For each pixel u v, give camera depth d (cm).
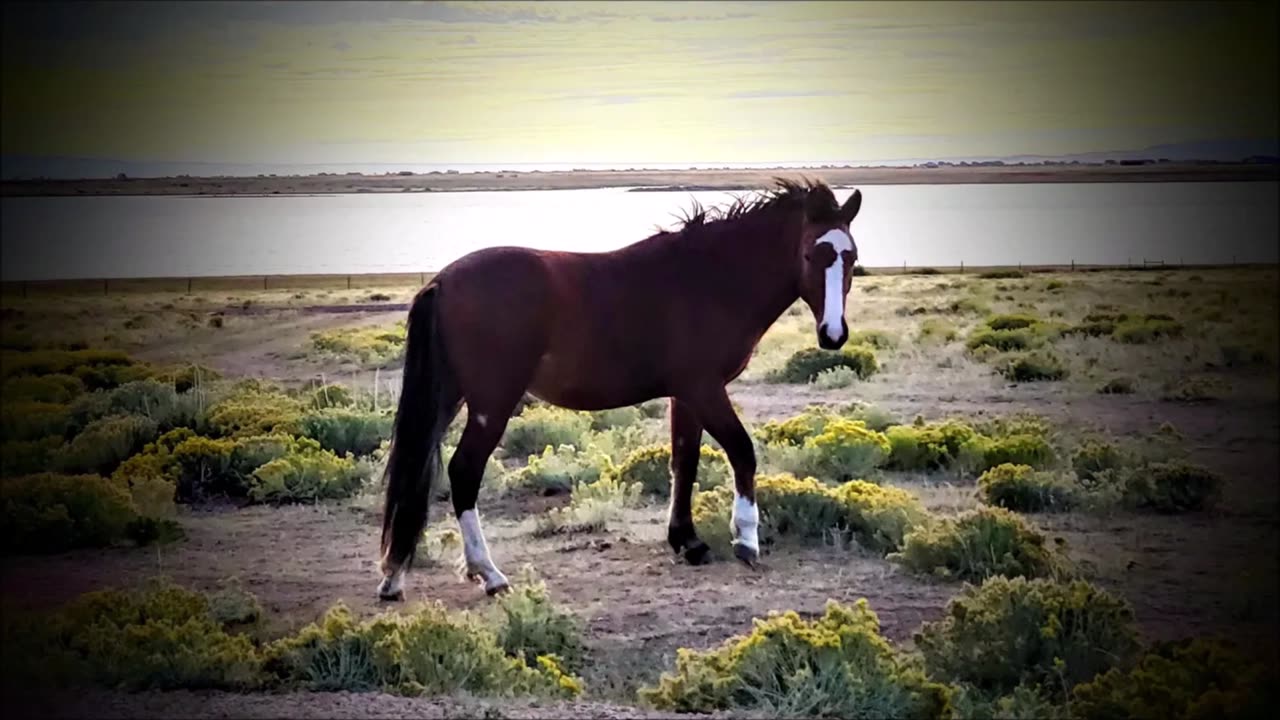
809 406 1888
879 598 976
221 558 1123
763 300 1049
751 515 1067
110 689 734
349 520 1287
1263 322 3338
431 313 959
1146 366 2467
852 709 709
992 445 1503
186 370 2488
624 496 1318
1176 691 686
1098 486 1365
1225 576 1045
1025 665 787
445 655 768
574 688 754
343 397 1991
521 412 1906
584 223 13188
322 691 743
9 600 972
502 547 1141
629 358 1014
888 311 4228
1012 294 5088
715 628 898
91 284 8125
